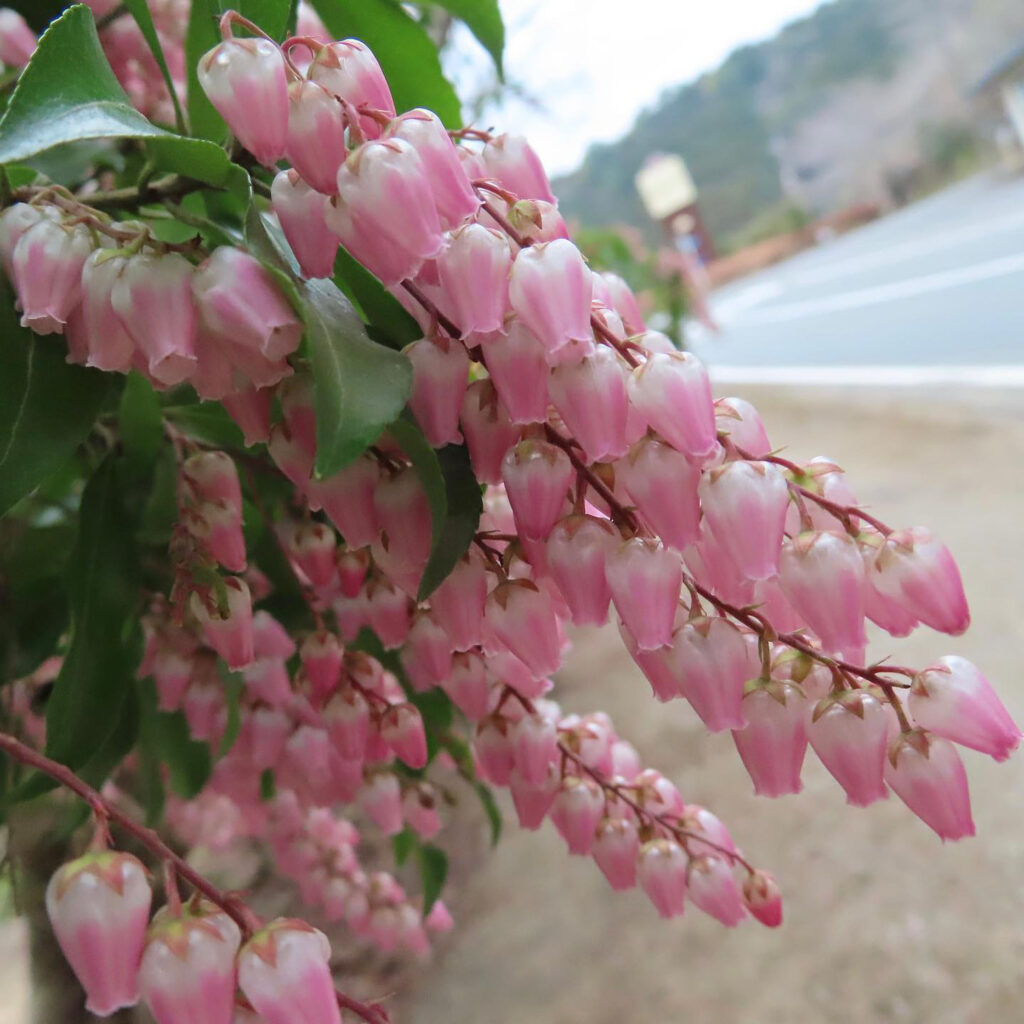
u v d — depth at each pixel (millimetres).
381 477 81
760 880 108
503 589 83
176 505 116
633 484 71
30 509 142
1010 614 373
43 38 69
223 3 87
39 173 95
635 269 721
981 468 519
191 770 134
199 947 68
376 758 109
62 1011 189
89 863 69
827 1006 256
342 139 69
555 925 308
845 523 76
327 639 102
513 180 84
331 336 71
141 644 116
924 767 76
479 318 69
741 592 79
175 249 71
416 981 298
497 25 121
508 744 103
